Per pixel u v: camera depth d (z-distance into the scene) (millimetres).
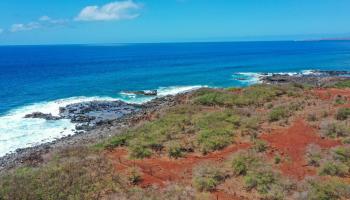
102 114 40156
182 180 15906
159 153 19938
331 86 40000
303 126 22594
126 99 50125
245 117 25234
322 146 19156
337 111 24297
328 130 21000
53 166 17141
